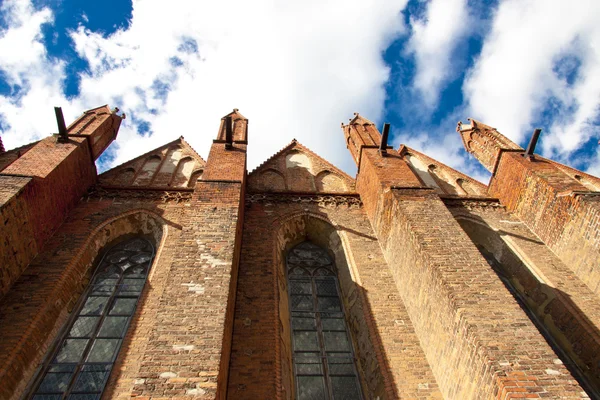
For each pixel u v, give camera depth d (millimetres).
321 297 11602
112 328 9664
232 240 9609
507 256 12789
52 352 8984
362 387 9281
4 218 9312
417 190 12117
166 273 10547
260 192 14492
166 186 14812
